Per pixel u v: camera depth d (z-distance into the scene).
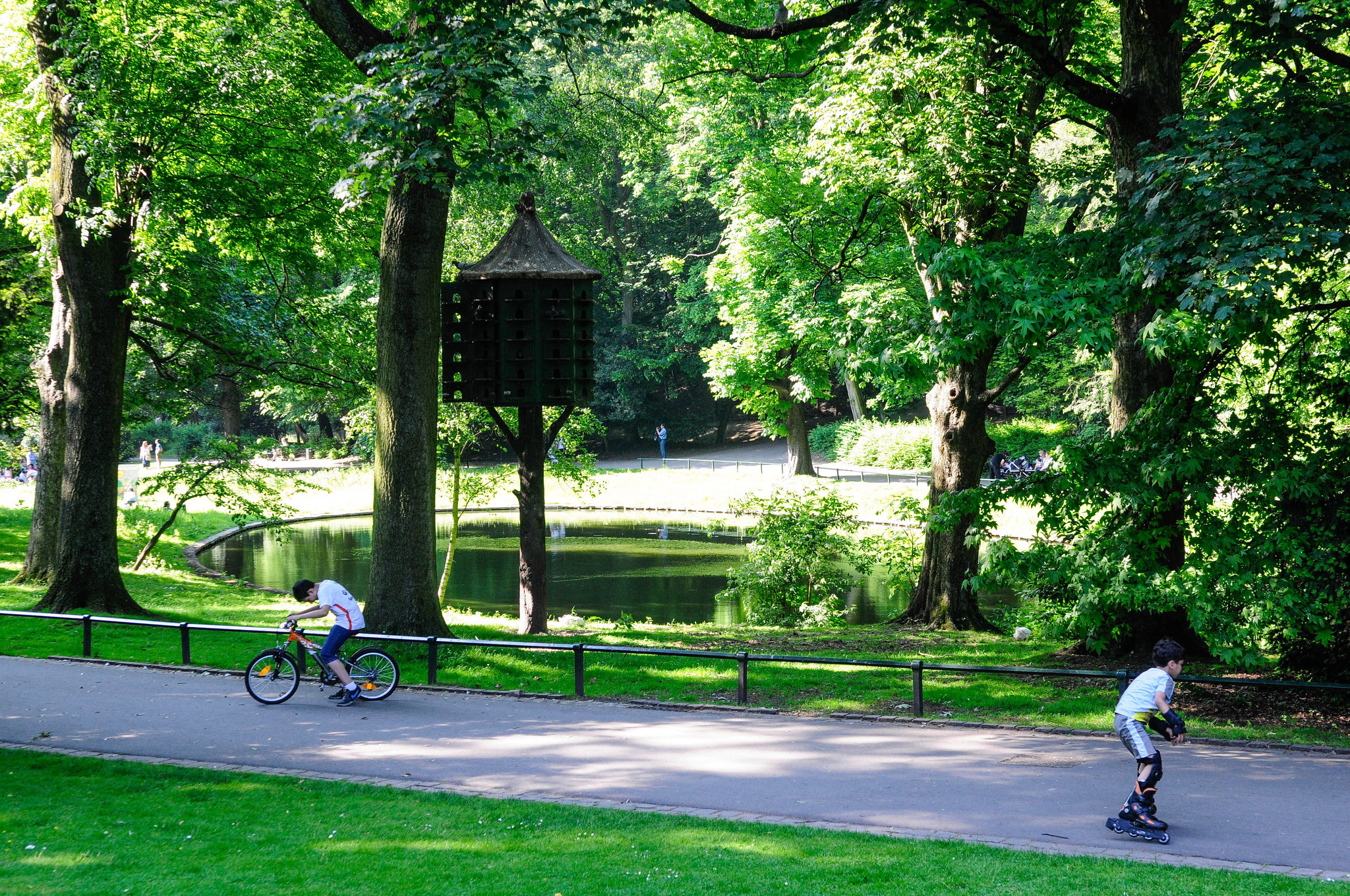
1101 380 41.72
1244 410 13.27
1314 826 8.63
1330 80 13.61
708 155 38.28
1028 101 20.39
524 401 18.91
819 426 70.06
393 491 16.03
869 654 17.02
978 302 11.89
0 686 14.23
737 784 9.95
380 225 22.88
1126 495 12.44
